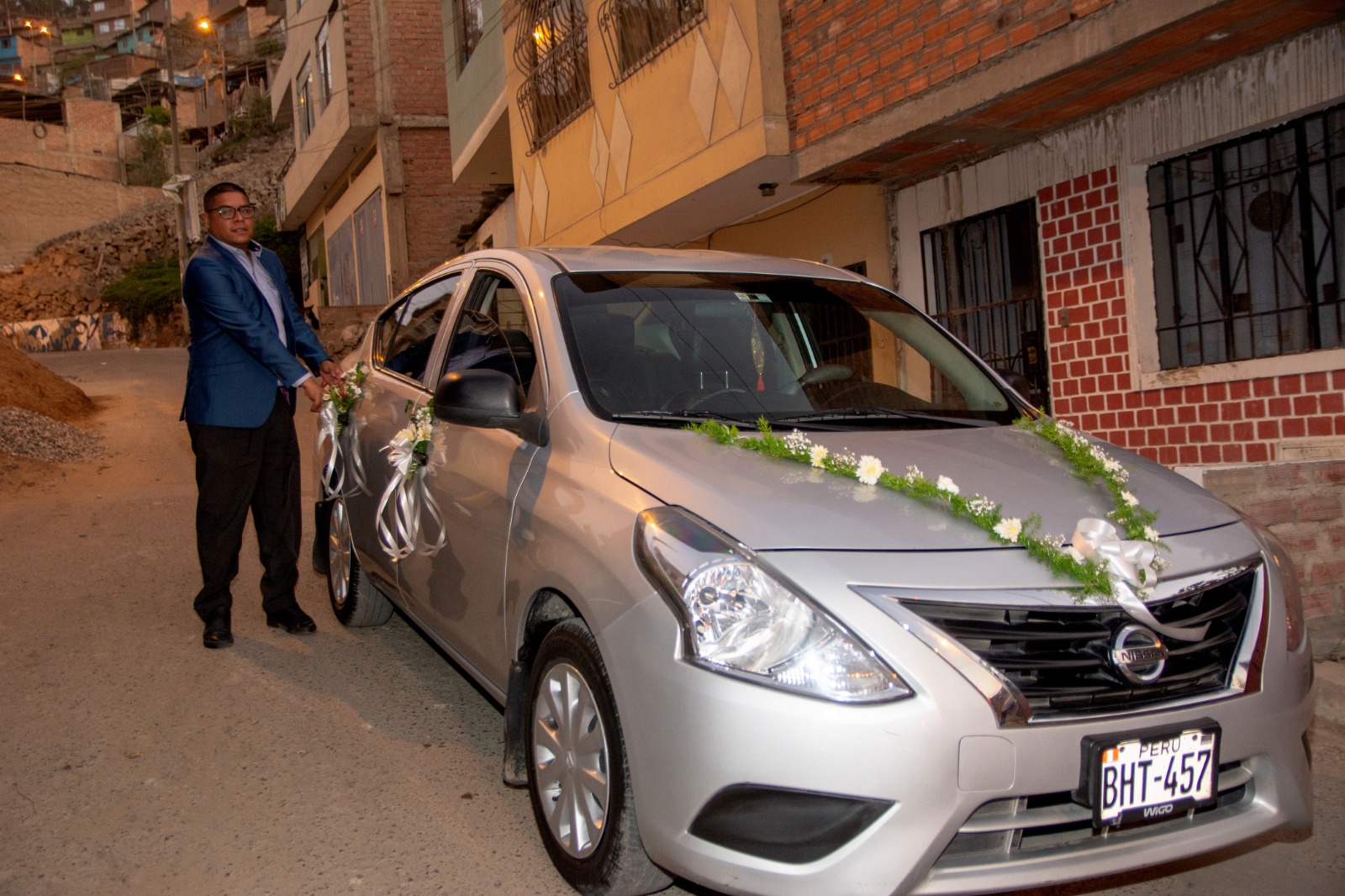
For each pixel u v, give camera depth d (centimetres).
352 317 2234
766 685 237
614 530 276
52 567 638
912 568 248
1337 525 454
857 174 819
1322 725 403
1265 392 600
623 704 259
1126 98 657
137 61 8406
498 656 340
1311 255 582
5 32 9112
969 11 644
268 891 297
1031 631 246
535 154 1243
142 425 1289
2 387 1252
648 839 254
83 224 4641
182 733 403
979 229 803
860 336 400
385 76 2233
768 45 804
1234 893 305
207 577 493
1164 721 251
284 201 3344
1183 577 267
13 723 410
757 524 258
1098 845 250
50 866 309
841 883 232
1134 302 675
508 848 323
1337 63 536
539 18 1190
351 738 402
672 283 396
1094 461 316
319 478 557
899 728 232
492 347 396
